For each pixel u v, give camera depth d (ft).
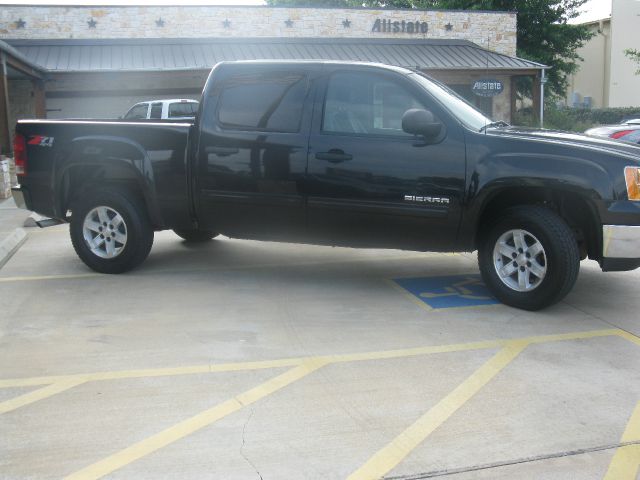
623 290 20.21
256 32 79.92
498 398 12.74
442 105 18.26
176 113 55.67
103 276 21.89
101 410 12.23
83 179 22.59
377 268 22.97
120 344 15.61
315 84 19.34
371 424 11.70
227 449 10.84
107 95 72.02
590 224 17.37
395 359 14.70
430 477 10.07
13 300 19.15
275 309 18.30
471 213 17.75
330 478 10.02
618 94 125.70
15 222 30.94
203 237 27.35
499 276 18.24
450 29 85.87
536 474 10.14
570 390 13.10
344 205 18.79
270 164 19.36
